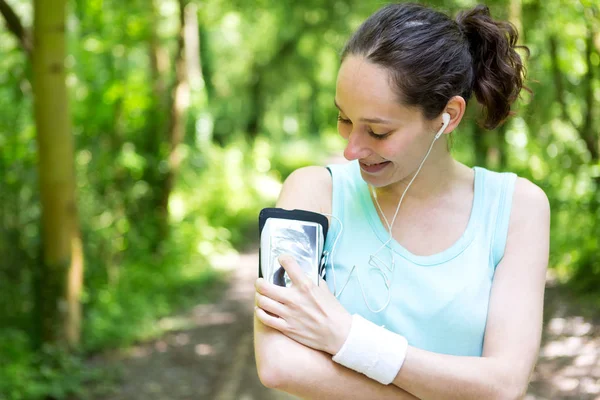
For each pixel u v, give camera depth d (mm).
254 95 21172
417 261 1643
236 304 8203
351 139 1544
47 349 5707
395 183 1695
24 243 6266
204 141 13055
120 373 5859
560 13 5621
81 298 6430
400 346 1485
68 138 5699
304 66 20578
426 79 1492
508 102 1673
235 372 5867
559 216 6738
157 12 9273
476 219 1679
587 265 6078
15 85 6297
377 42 1495
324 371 1502
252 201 15055
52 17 5344
